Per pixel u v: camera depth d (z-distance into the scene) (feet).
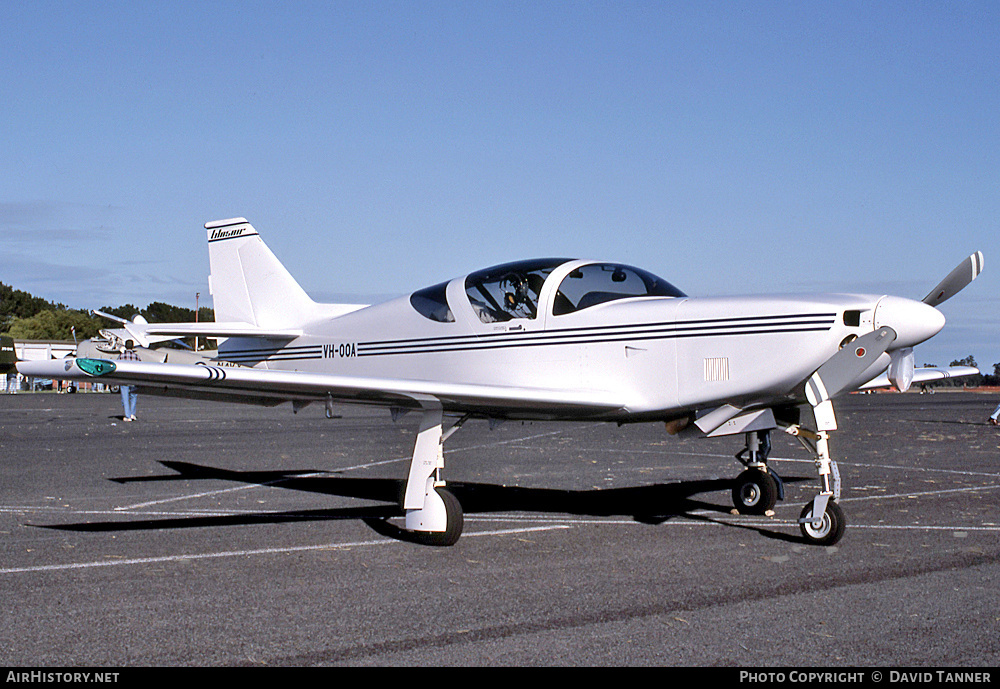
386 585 13.91
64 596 13.10
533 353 21.47
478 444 42.75
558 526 19.62
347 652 10.54
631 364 20.15
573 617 12.00
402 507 22.06
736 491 21.74
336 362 26.43
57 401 106.93
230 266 30.48
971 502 22.82
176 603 12.74
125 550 16.70
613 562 15.66
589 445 42.01
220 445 41.73
